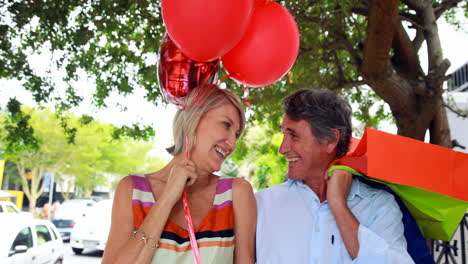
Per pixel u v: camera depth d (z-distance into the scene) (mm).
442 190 1695
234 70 1773
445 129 5027
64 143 22375
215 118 1673
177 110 1740
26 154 22547
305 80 6203
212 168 1683
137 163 28234
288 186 2006
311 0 5133
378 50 4031
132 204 1617
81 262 11484
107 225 12422
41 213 26578
